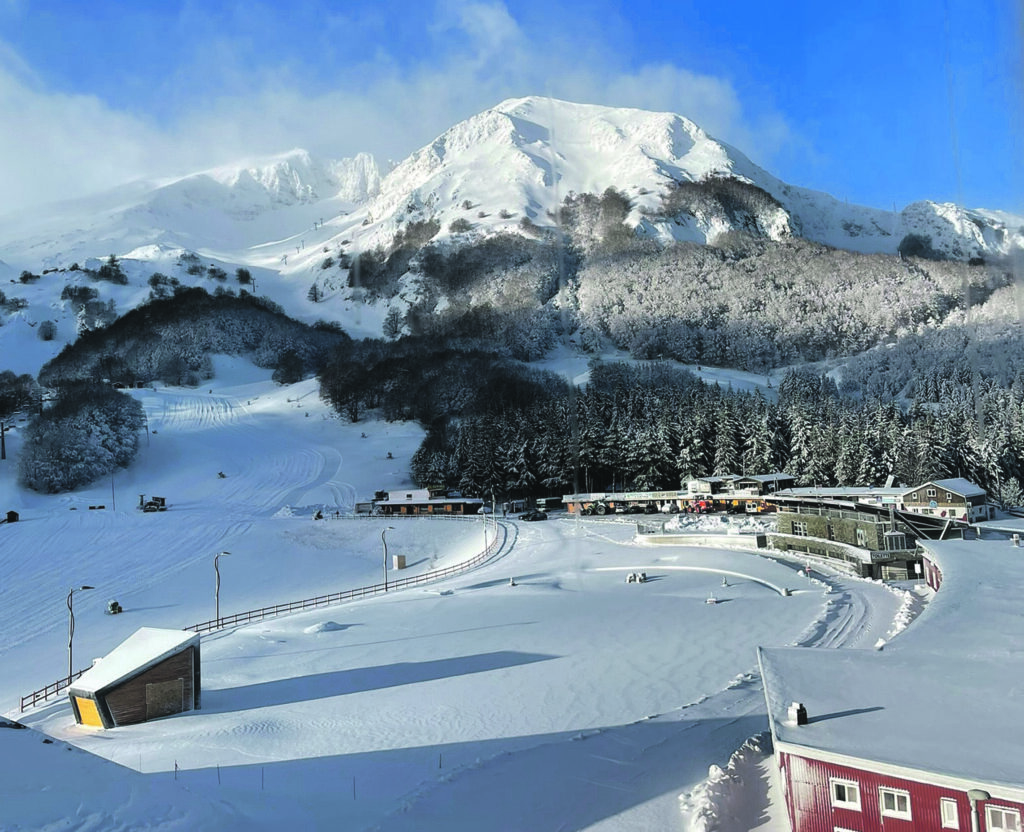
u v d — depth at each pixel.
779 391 169.62
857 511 73.06
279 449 157.00
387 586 78.88
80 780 21.09
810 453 109.38
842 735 20.80
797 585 60.84
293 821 23.53
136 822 19.38
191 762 31.38
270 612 71.06
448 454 134.50
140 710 40.16
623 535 92.50
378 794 26.59
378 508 117.94
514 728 33.81
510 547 91.62
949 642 29.12
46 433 139.00
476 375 177.12
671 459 115.94
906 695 23.52
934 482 85.06
